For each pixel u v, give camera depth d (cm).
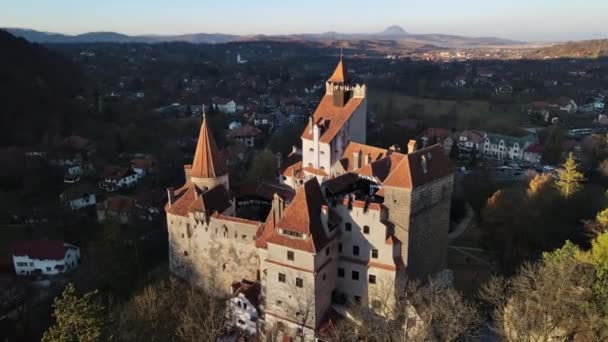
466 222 13138
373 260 7331
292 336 7419
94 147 19938
